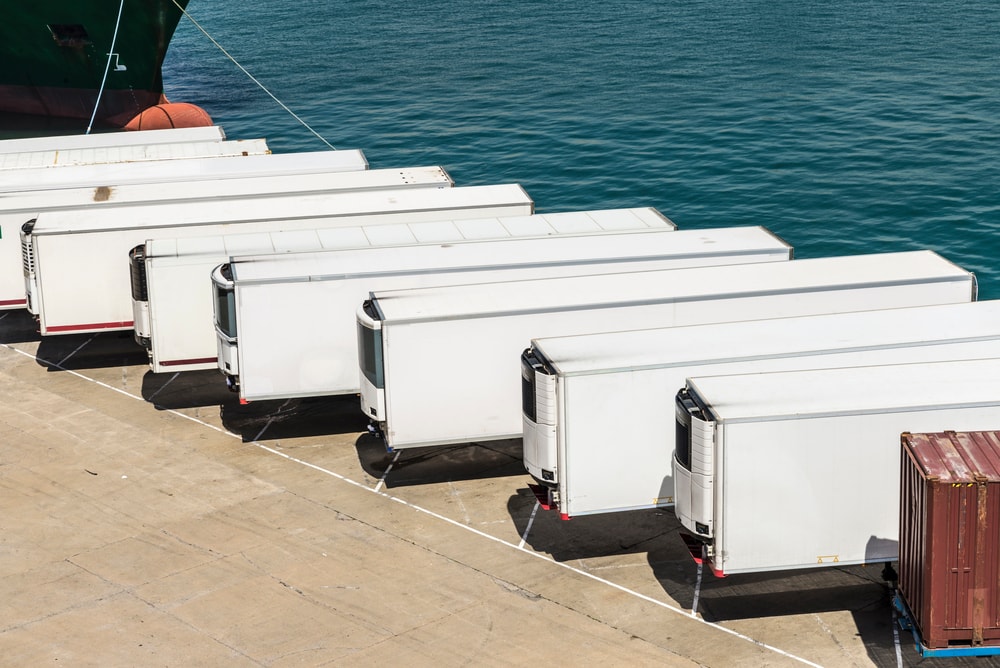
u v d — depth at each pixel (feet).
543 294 77.82
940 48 254.88
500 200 102.83
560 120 211.41
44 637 61.26
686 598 64.39
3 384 95.35
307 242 90.43
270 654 59.57
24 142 132.98
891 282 79.97
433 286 80.64
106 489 77.56
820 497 59.67
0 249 102.83
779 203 163.94
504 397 76.18
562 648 59.93
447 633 61.26
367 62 273.75
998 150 180.45
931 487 53.16
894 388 61.41
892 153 182.19
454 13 336.49
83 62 227.20
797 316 75.66
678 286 79.36
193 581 66.44
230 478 79.00
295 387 83.46
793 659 58.90
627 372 65.51
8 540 71.20
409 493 76.64
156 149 125.59
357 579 66.49
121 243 95.61
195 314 88.89
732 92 225.56
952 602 54.39
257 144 127.44
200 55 294.87
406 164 190.80
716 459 58.75
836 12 305.73
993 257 142.82
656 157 186.80
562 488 66.80
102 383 95.45
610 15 318.04
